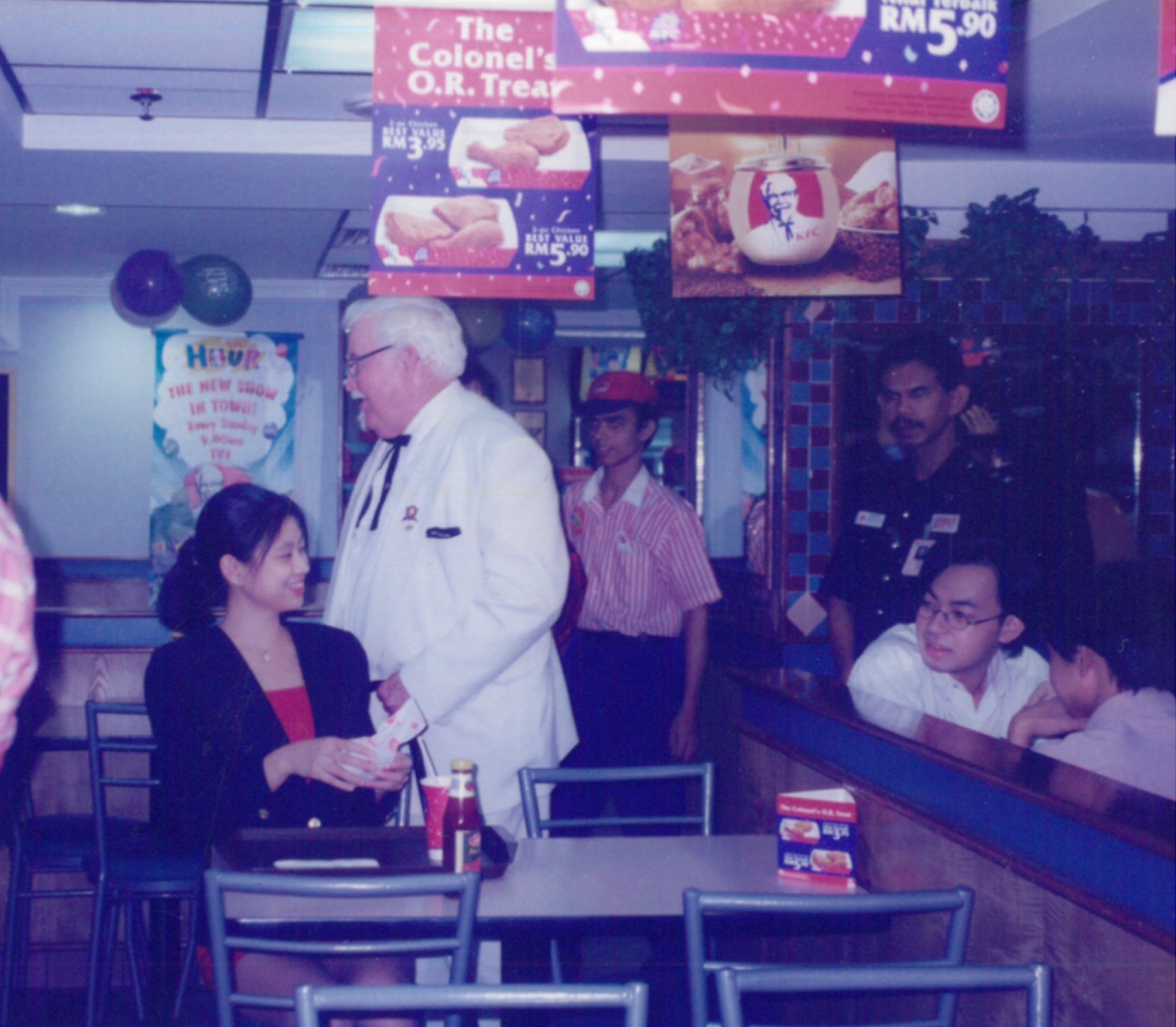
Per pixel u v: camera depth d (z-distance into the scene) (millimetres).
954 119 2234
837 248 3605
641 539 3732
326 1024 1930
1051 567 2859
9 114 4141
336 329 7578
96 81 3994
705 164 3576
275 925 1884
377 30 3176
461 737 2631
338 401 7570
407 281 3260
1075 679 2564
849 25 2176
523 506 2598
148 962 3607
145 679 2305
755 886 2113
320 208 5473
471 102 3197
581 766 3711
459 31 3188
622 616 3750
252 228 5992
